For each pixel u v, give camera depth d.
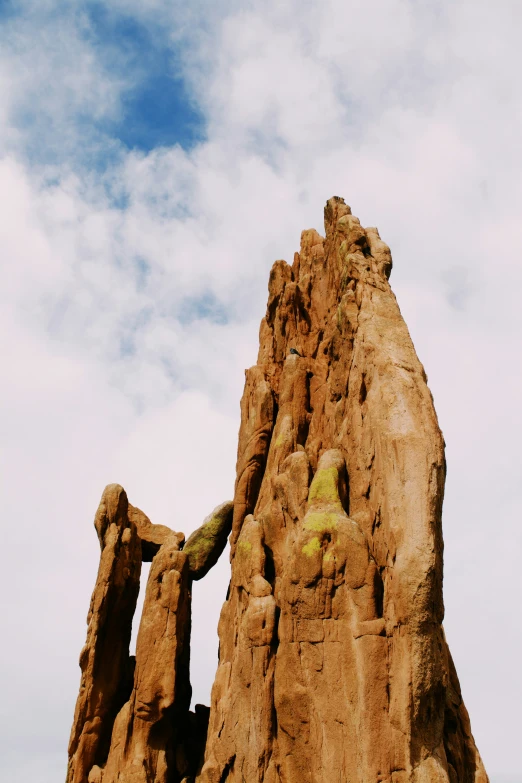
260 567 31.47
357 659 26.45
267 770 27.47
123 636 37.59
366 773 25.11
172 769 34.19
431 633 26.34
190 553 39.56
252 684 28.81
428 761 25.34
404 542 26.98
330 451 31.36
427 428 28.86
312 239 44.50
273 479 33.69
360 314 33.16
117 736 34.09
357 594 27.30
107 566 37.00
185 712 36.66
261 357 42.75
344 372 33.47
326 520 28.70
